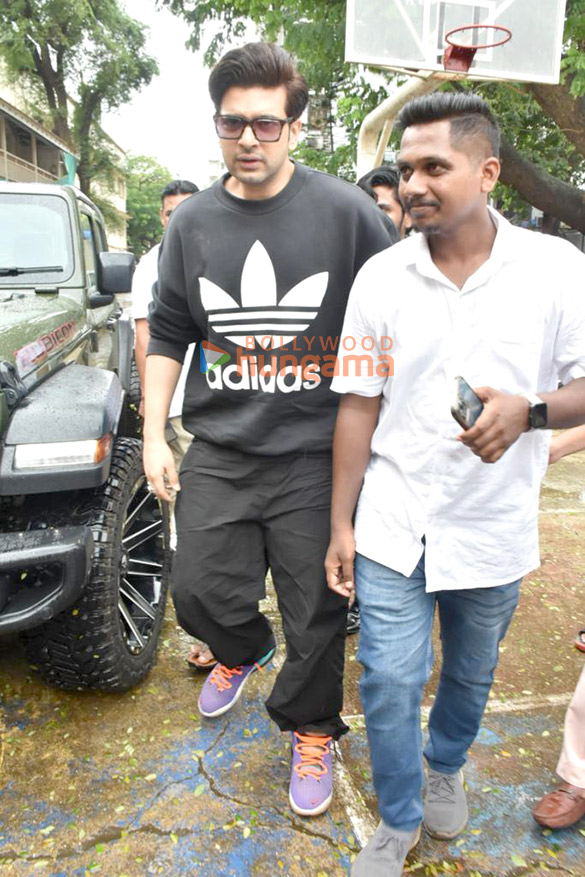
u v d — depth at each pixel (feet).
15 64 85.25
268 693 8.44
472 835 6.45
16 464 7.02
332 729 6.83
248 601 6.86
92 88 93.61
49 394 7.75
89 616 7.52
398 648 5.42
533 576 11.82
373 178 10.16
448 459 5.22
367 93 28.63
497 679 8.86
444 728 6.26
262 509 6.57
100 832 6.40
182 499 6.86
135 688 8.55
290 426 6.42
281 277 6.12
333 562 5.95
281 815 6.63
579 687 6.44
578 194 27.02
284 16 27.20
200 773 7.14
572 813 6.45
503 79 18.80
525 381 5.08
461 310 5.00
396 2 17.85
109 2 87.51
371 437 5.74
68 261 11.87
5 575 6.80
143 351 10.41
